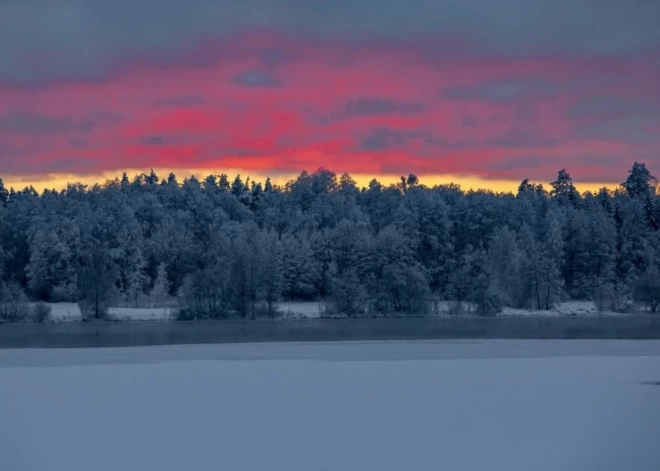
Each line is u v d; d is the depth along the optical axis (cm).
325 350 5650
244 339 6788
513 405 3177
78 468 2378
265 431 2758
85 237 10644
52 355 5391
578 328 7869
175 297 10244
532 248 10950
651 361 4588
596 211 12262
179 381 3825
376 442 2608
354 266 10362
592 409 3095
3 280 10519
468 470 2316
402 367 4331
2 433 2766
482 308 9406
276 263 9588
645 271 10994
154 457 2469
